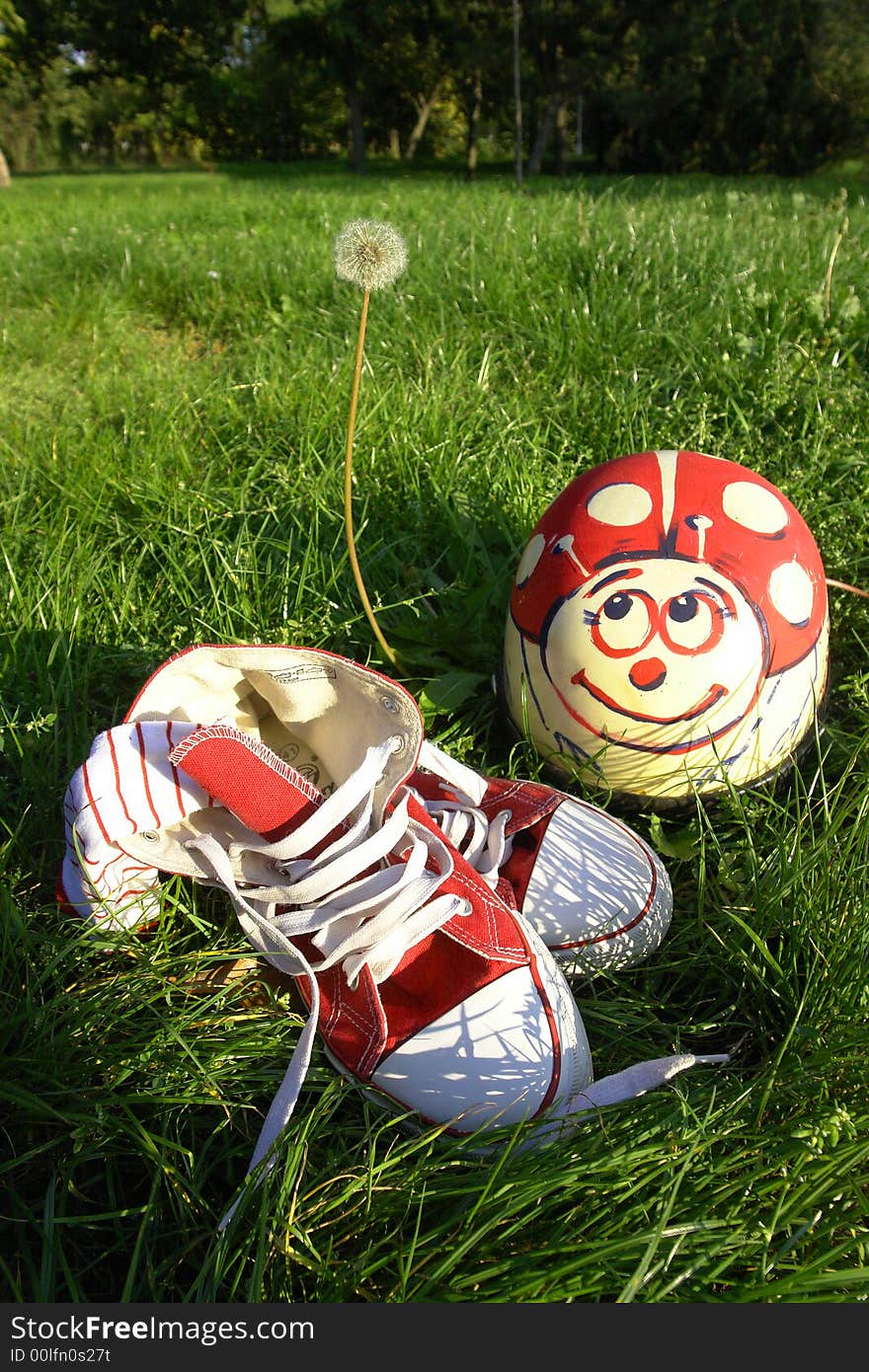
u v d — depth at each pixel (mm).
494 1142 590
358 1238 568
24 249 2578
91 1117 595
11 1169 609
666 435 1224
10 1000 662
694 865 764
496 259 1847
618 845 705
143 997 653
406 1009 631
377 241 711
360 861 638
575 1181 562
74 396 1535
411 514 1121
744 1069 651
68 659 907
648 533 740
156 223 3111
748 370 1349
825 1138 576
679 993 719
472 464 1198
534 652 768
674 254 1791
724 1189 551
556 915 685
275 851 643
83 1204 600
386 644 910
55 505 1180
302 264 2053
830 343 1447
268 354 1633
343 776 709
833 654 978
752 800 773
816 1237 540
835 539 1042
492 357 1521
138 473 1221
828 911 675
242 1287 558
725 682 723
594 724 747
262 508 1146
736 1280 547
